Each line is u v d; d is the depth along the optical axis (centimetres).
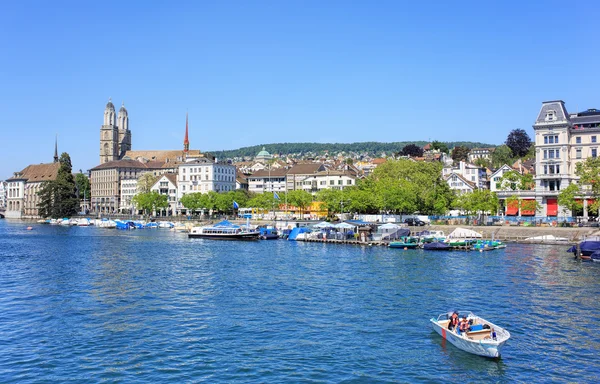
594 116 15150
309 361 4141
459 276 7788
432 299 6191
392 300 6144
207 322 5231
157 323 5200
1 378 3806
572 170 15050
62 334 4831
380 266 8919
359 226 14575
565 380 3800
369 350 4388
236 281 7475
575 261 9362
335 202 17825
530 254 10475
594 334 4816
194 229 16262
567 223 13438
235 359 4178
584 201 14162
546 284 7106
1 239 15712
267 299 6247
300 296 6400
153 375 3862
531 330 4925
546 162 15125
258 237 15138
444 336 4641
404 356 4250
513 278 7594
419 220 15850
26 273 8275
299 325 5103
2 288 6969
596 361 4156
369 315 5462
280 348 4434
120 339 4684
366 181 19250
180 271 8456
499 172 19788
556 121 14975
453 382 3756
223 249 12212
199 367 4012
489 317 5362
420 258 10038
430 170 18425
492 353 4147
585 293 6506
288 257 10388
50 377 3831
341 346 4484
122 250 12031
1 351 4369
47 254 11131
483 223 14800
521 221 14362
